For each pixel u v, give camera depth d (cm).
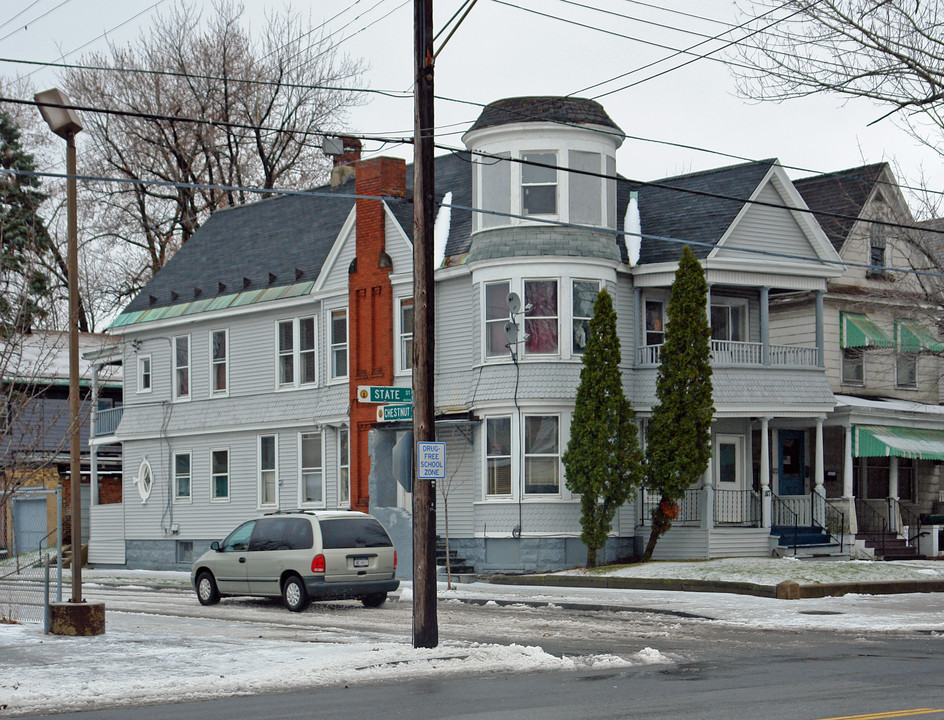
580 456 2941
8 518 2183
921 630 1898
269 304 3797
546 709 1133
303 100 5422
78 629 1819
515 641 1762
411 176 3803
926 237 2980
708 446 2966
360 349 3494
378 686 1359
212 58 5331
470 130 3203
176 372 4153
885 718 1030
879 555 3328
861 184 3694
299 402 3725
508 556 3102
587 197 3159
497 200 3173
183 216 5375
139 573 3878
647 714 1082
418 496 1627
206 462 4028
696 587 2570
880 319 3725
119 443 4825
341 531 2359
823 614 2111
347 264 3572
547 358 3094
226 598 2683
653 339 3316
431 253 1662
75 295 1856
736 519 3297
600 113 3203
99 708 1241
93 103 5241
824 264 3322
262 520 2466
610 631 1900
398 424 3338
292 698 1277
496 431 3156
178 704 1257
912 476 3853
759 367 3222
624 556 3127
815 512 3297
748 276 3219
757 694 1205
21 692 1300
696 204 3350
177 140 5297
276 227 4144
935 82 1962
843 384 3638
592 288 3141
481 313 3173
